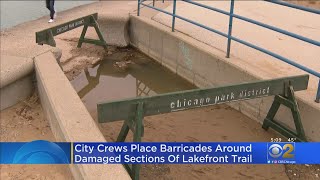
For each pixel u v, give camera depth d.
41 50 7.46
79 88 8.57
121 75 9.43
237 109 7.49
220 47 8.46
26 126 6.14
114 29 11.30
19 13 14.49
